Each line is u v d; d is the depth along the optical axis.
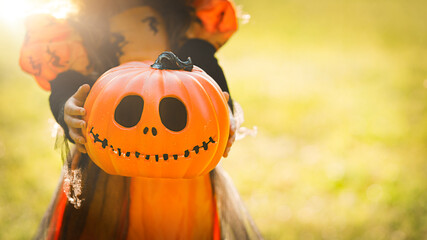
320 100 7.45
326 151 5.30
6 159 4.74
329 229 3.60
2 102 6.80
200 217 1.96
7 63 9.16
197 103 1.57
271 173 4.68
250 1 16.42
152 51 1.96
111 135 1.55
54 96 1.84
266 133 5.89
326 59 10.57
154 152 1.52
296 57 10.73
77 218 1.91
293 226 3.64
